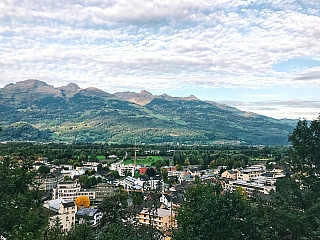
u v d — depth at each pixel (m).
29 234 27.98
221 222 29.94
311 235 26.73
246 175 191.62
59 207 106.19
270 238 28.36
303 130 32.25
